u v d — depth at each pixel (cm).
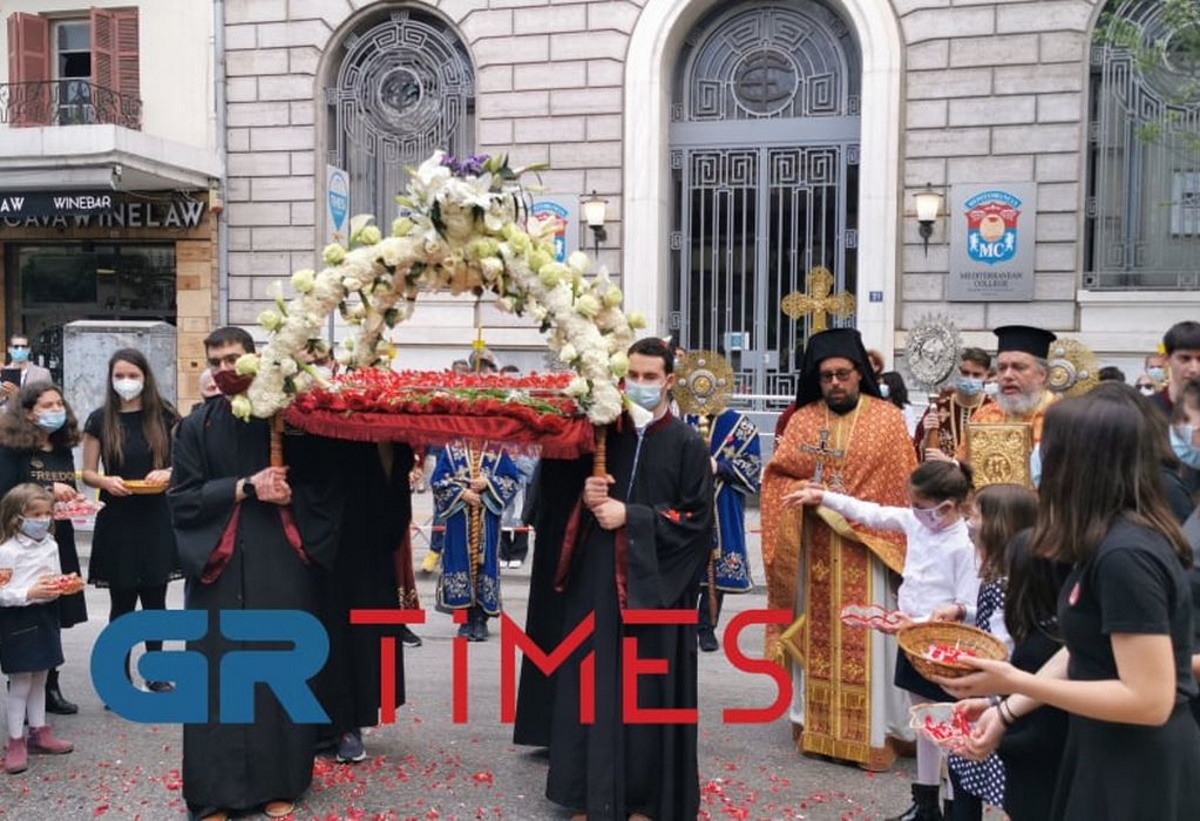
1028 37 1234
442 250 428
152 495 568
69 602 560
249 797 423
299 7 1441
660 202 1358
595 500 410
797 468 512
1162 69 1226
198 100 1478
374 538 488
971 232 1259
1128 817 232
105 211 1409
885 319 1285
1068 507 237
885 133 1271
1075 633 239
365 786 464
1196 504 301
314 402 420
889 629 406
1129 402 239
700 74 1385
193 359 1502
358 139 1462
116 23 1494
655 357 432
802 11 1348
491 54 1385
